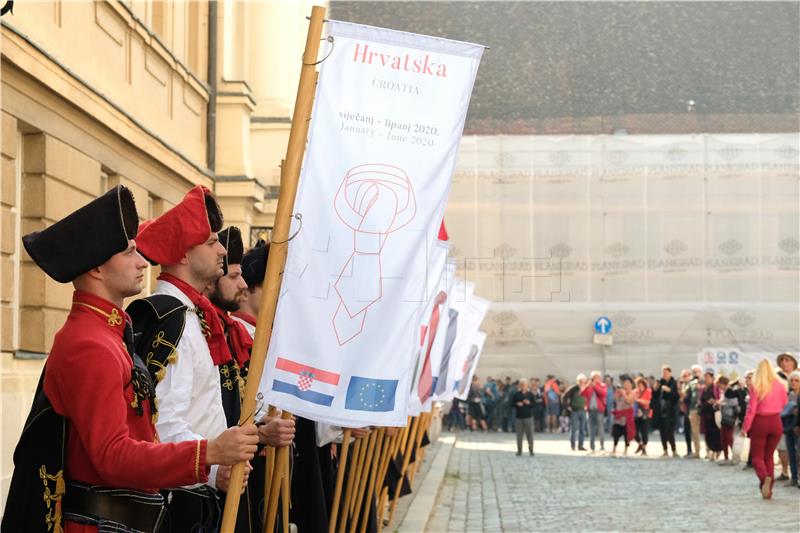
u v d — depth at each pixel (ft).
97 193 42.01
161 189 52.54
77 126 39.55
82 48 40.37
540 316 149.69
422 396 30.09
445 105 18.57
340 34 18.44
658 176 154.40
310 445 23.72
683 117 183.42
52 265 13.50
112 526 13.47
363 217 18.24
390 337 18.11
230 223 63.36
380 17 183.62
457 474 67.62
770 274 152.25
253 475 20.88
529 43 186.60
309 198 18.19
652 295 152.35
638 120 183.93
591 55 185.98
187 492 17.10
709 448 81.25
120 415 13.20
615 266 153.17
